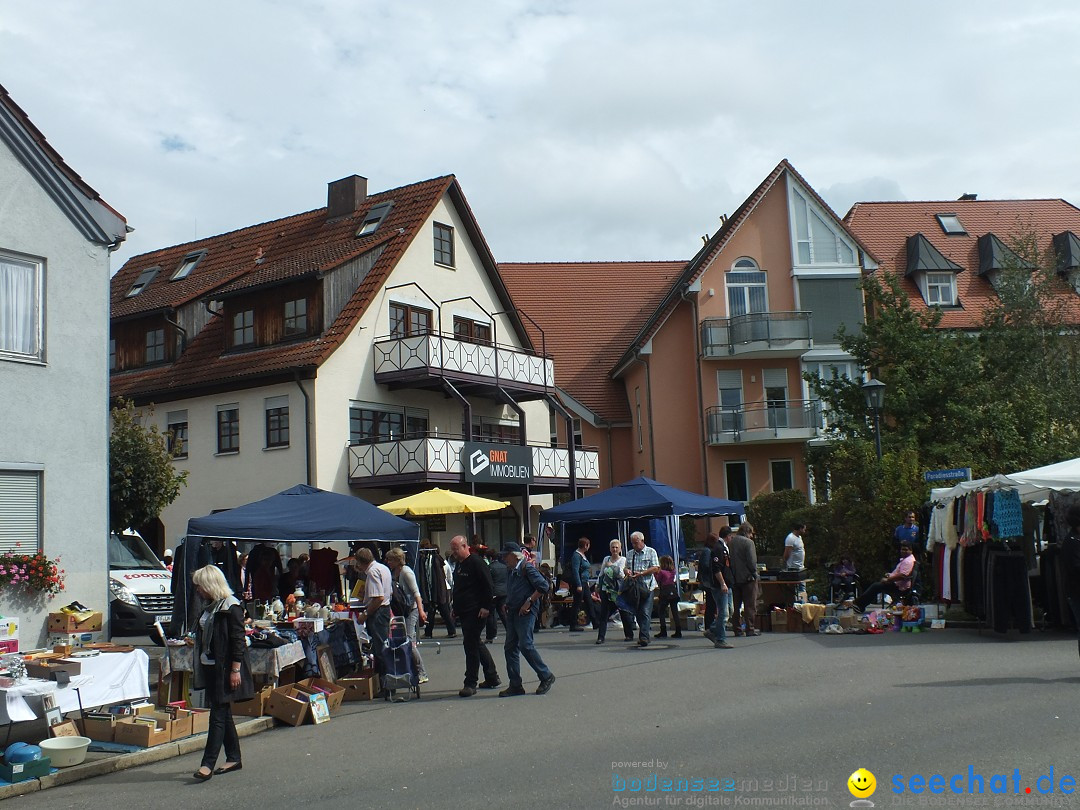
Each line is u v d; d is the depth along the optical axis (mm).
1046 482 16172
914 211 46781
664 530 27469
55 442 15547
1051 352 31938
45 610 15109
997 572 15820
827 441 30844
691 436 40719
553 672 14539
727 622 20047
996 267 42844
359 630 14000
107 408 16328
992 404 28172
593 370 45062
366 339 29578
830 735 8867
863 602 19359
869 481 22125
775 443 39844
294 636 12242
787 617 18766
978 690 10859
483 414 34281
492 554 21641
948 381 28578
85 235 16328
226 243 37375
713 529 37844
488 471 29641
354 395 28984
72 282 16047
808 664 13711
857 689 11367
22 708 9578
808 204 40938
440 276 32438
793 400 39219
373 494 29125
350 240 32250
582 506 22312
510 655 12688
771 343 39188
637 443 42562
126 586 18609
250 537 13781
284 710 11547
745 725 9570
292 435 28156
